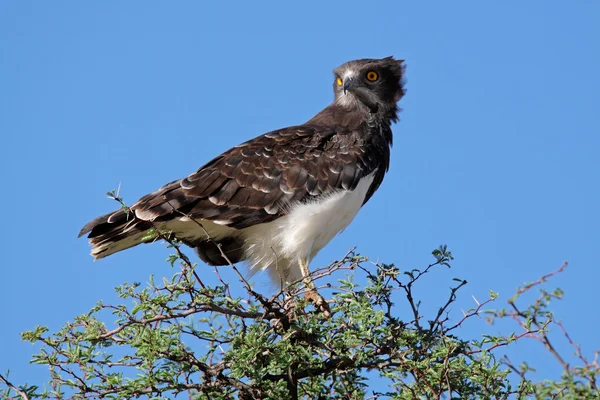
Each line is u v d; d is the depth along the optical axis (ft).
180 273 34.68
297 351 35.35
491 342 33.83
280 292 35.76
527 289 25.86
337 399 36.09
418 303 36.45
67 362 33.65
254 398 35.24
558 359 26.32
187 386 34.37
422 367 33.76
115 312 34.14
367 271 37.09
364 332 34.53
